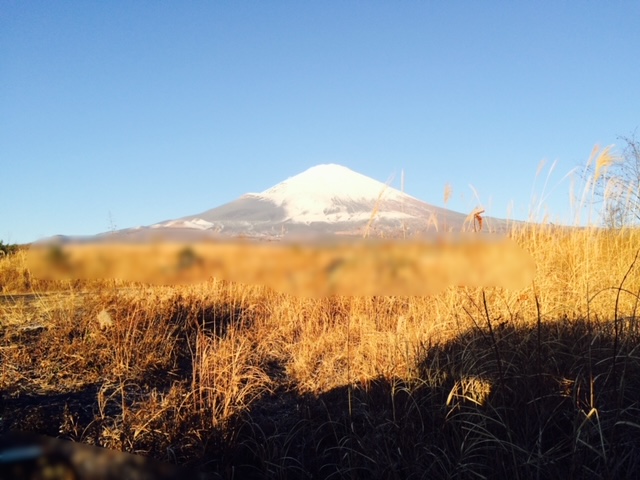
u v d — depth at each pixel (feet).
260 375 14.19
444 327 14.37
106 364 14.90
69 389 13.61
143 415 11.66
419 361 12.91
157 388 13.79
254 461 11.03
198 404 12.32
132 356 15.14
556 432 10.51
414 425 10.88
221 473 10.41
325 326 17.21
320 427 11.56
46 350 15.75
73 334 16.93
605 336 12.25
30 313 19.24
